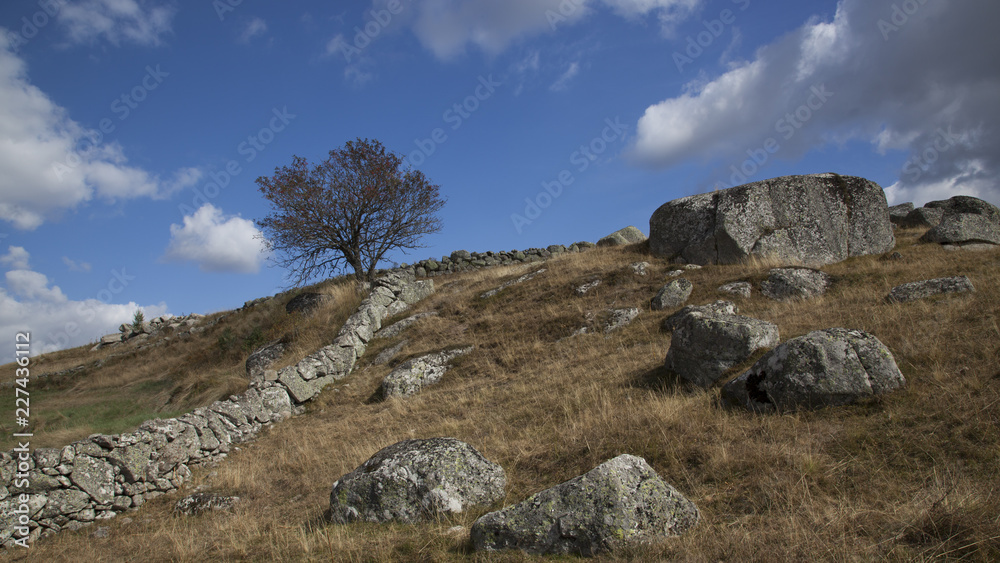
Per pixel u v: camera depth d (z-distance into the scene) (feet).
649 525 15.21
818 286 44.24
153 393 60.80
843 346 22.48
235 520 23.06
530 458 22.93
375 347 56.75
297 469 29.71
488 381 40.78
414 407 37.45
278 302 81.00
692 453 20.44
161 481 30.12
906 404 20.45
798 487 16.79
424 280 71.41
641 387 29.55
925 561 12.66
